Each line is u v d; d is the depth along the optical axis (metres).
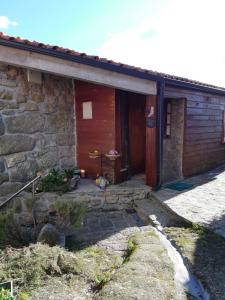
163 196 5.07
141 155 6.54
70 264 2.66
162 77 5.02
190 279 2.46
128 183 5.61
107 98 5.38
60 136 5.71
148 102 5.20
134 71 4.63
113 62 4.37
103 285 2.36
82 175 6.02
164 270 2.50
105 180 5.39
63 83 5.68
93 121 5.71
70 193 4.96
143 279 2.32
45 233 3.29
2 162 4.56
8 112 4.58
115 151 5.33
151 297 2.08
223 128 8.52
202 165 7.45
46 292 2.30
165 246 3.10
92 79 4.35
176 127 6.65
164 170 6.91
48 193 4.89
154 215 4.39
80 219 3.74
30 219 4.21
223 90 7.68
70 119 5.95
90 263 2.86
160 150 5.37
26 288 2.33
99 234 3.96
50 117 5.43
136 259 2.70
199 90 6.81
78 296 2.28
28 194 4.84
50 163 5.50
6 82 4.50
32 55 3.92
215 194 5.20
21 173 4.89
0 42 3.66
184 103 6.36
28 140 4.99
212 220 3.80
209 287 2.27
